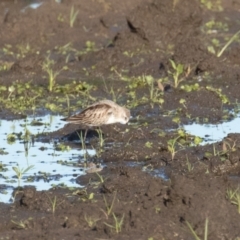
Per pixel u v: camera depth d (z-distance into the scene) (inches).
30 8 988.6
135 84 748.6
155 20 888.9
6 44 914.1
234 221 454.9
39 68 803.4
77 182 535.8
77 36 945.5
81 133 609.3
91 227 453.7
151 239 432.5
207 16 1017.5
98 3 1034.7
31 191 494.3
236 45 896.3
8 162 576.1
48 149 605.6
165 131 632.4
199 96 711.1
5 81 773.9
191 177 508.7
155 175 544.1
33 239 437.4
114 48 858.1
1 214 479.5
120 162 573.3
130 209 471.2
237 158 553.9
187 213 455.8
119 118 615.2
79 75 798.5
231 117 674.8
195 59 799.7
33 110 696.4
